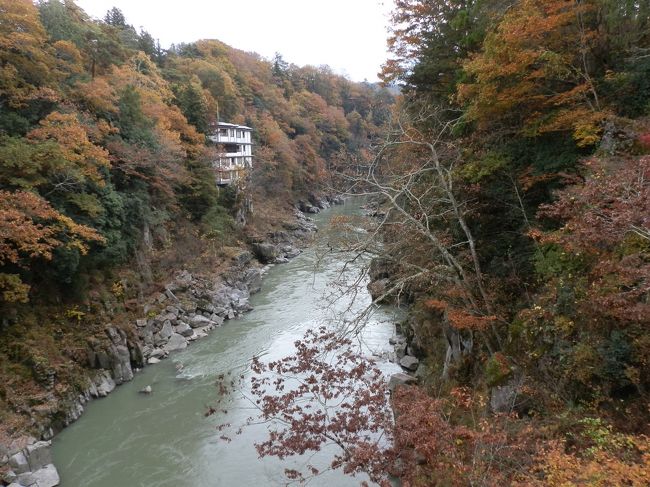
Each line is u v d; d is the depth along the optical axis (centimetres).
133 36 4759
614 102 1019
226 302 2611
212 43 6600
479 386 1091
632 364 720
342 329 1151
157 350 2048
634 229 580
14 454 1226
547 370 886
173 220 3078
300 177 6062
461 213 1176
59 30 2605
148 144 2591
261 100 6581
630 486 516
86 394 1641
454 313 1069
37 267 1725
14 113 1759
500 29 1026
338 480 1143
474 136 1316
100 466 1286
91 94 2238
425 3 1814
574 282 869
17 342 1553
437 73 1741
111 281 2166
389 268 1753
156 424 1493
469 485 656
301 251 4144
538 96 1020
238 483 1180
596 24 1087
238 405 1573
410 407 771
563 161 1030
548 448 691
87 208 1833
